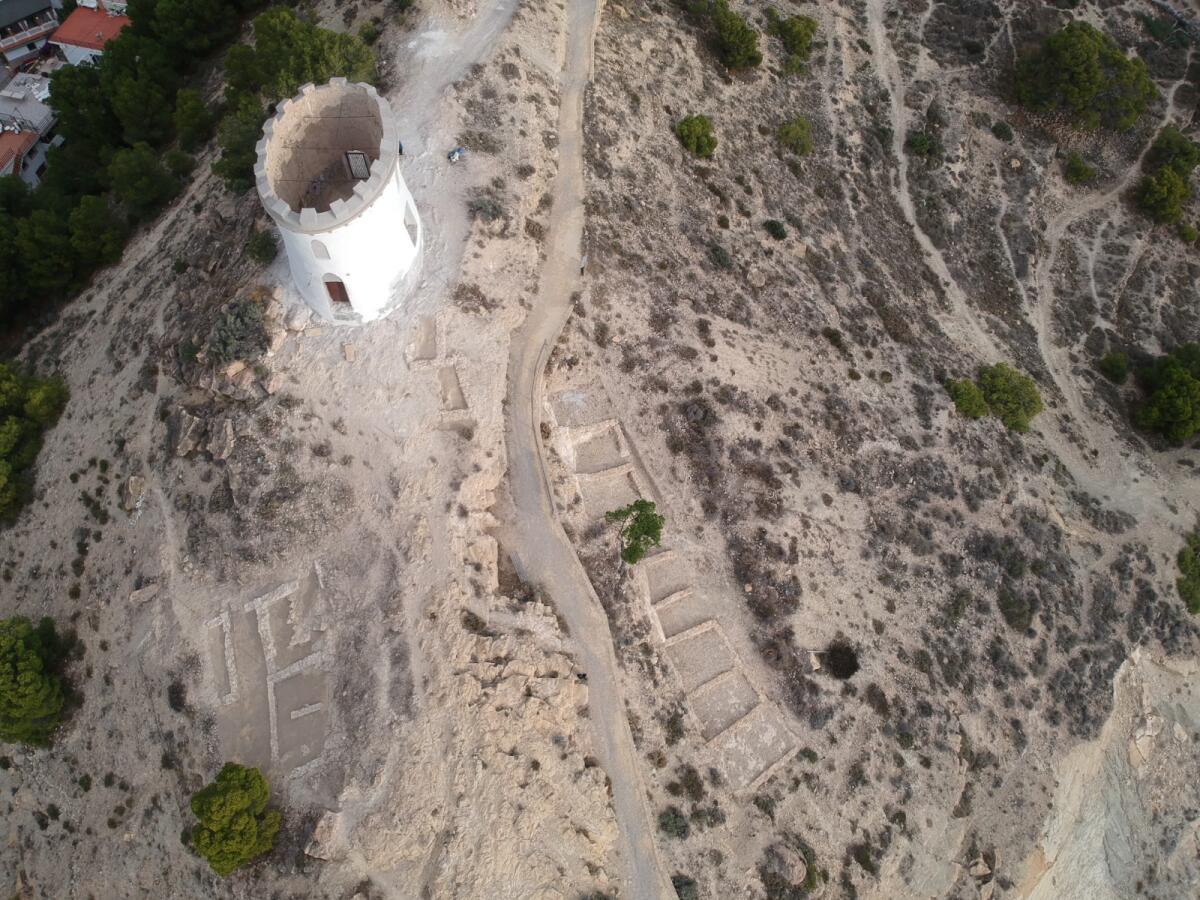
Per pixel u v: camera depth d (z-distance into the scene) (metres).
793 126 90.56
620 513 59.06
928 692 65.50
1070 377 91.88
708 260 75.38
